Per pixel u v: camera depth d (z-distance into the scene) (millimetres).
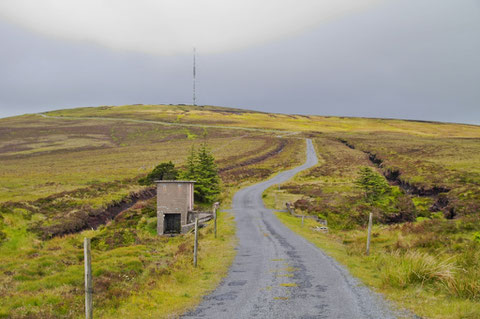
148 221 41562
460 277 10758
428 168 64375
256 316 9047
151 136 161125
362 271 13766
